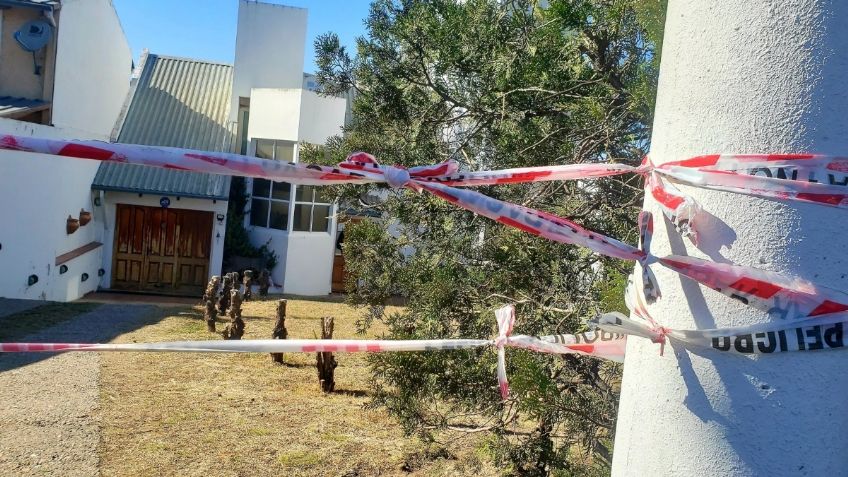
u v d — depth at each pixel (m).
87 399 8.12
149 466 6.45
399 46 5.94
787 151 1.50
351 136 6.30
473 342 2.44
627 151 4.85
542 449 4.51
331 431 7.66
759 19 1.53
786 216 1.50
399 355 4.78
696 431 1.55
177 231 17.70
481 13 5.14
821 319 1.47
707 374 1.53
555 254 4.41
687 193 1.61
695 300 1.57
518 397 4.15
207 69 20.89
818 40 1.49
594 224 4.62
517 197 4.97
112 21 17.03
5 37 13.50
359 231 5.81
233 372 9.94
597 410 4.04
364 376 10.03
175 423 7.64
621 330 1.59
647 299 1.65
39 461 6.31
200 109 19.44
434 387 4.77
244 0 19.23
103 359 9.93
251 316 14.58
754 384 1.49
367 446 7.21
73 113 14.90
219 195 17.03
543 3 5.89
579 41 4.98
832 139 1.49
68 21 14.14
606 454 4.16
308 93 17.83
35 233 13.24
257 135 18.22
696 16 1.62
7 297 12.58
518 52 5.04
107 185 16.50
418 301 5.14
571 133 5.01
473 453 6.39
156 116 18.72
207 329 12.70
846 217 1.49
